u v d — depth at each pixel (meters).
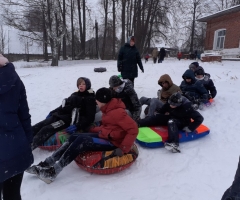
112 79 4.62
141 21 30.50
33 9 23.98
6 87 1.92
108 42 39.19
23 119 2.17
